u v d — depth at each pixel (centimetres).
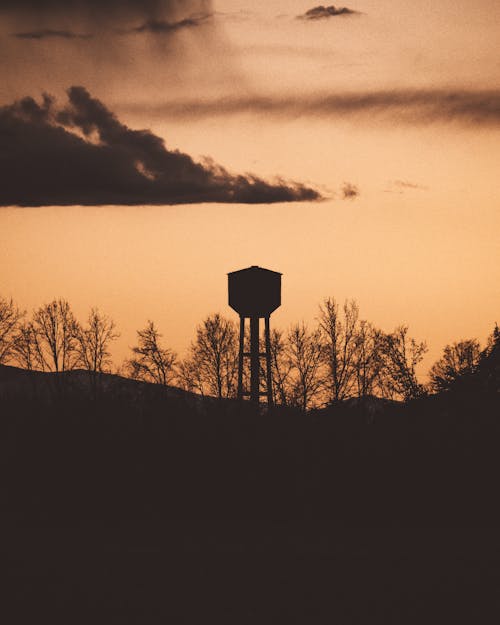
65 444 6456
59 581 4288
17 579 4338
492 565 4572
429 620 3666
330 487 6216
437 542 5222
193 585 4203
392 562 4662
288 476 6259
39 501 6272
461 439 6347
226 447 6378
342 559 4744
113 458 6388
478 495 6134
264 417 6869
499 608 3819
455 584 4197
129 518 6072
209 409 6912
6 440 6569
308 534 5522
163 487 6284
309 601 3928
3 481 6366
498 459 6228
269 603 3912
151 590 4125
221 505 6197
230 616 3709
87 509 6222
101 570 4494
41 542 5253
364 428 6781
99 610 3803
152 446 6419
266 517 6088
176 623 3647
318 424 6694
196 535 5481
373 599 3956
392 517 6050
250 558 4784
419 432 6488
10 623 3650
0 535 5475
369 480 6225
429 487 6181
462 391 6781
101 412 6906
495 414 6569
